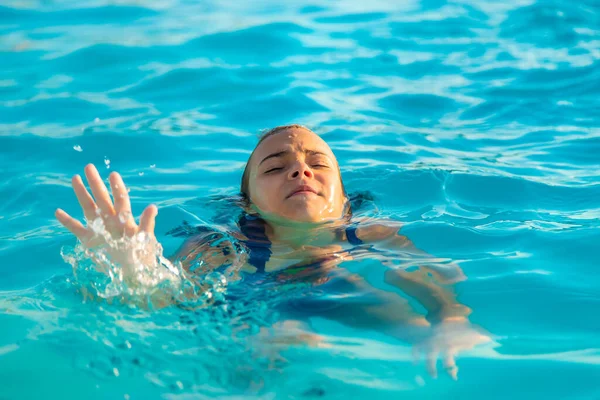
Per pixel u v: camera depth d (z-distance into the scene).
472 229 9.66
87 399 6.04
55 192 11.55
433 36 19.77
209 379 6.20
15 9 23.48
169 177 12.10
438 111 15.00
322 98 15.70
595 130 13.69
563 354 6.61
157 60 18.09
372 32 20.22
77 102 15.58
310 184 9.54
